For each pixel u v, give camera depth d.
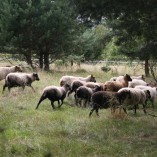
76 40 30.28
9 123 11.69
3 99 16.09
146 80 26.11
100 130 11.62
